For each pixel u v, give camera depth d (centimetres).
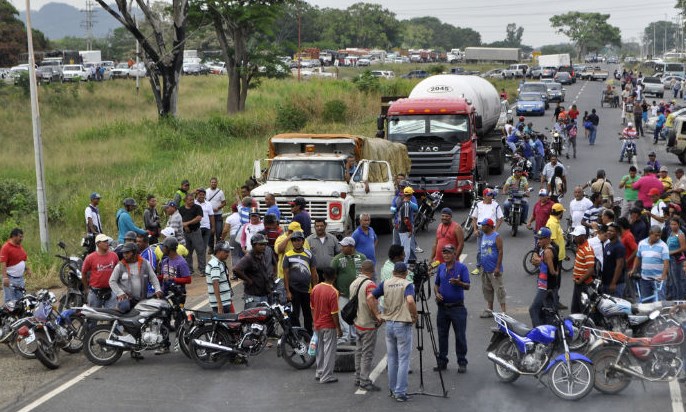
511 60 14450
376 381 1211
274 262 1405
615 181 3219
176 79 4688
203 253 1927
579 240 1391
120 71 8656
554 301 1329
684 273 1521
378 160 2378
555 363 1126
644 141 4600
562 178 2689
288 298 1317
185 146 4138
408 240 1925
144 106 5928
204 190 1962
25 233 2384
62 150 3916
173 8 4650
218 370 1268
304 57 14250
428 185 2792
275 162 2211
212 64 10831
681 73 9612
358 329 1159
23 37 11375
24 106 5422
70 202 2675
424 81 3228
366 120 5319
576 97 7781
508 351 1183
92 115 5278
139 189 2623
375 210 2280
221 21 5741
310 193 2073
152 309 1314
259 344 1291
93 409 1098
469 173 2781
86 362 1326
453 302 1223
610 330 1216
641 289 1469
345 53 16650
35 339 1256
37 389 1191
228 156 3472
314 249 1432
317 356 1208
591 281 1384
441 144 2777
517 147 3628
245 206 1780
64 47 17788
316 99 5566
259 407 1099
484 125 3344
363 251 1471
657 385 1191
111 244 1716
